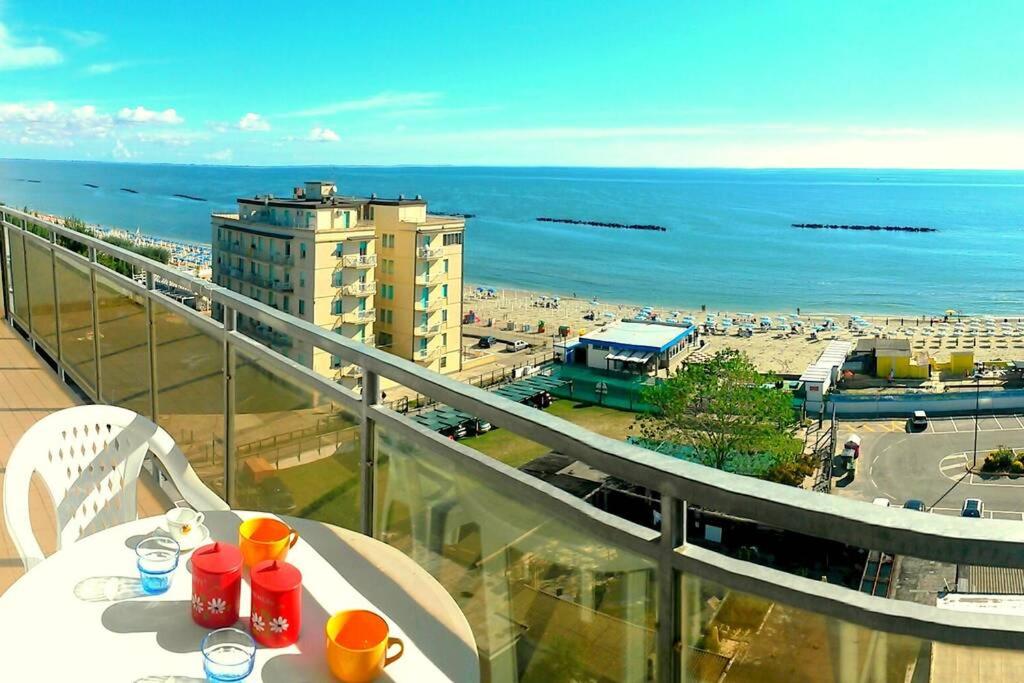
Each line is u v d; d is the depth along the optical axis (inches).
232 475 100.2
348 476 72.6
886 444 1403.8
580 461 45.1
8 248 214.1
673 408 1270.9
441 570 60.9
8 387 167.8
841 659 36.0
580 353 1700.3
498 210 6353.3
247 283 1411.2
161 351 122.0
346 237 1384.1
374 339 1456.7
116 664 41.7
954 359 1881.2
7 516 64.8
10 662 41.6
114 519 76.9
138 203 5241.1
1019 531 30.0
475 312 2511.1
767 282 3289.9
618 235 4692.4
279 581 44.8
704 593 40.6
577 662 48.0
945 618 33.0
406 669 43.6
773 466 1227.2
